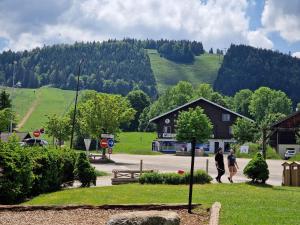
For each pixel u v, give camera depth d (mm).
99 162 50906
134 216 9891
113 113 55562
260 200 17625
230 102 172500
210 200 17344
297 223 12656
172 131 93312
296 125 82125
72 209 14750
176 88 143875
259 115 142625
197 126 80188
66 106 173500
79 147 86188
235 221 12734
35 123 145625
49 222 12578
